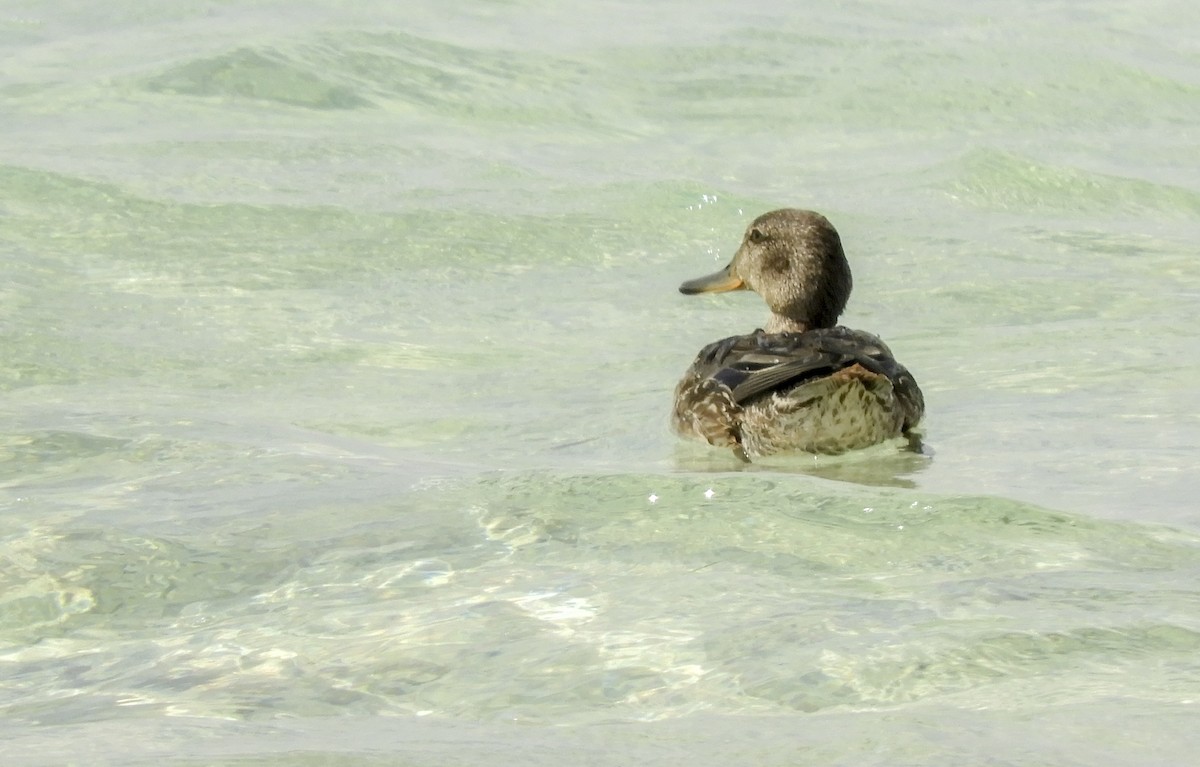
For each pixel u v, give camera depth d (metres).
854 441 12.01
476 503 10.45
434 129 22.28
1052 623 8.30
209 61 23.53
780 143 22.55
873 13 29.08
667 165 21.33
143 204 18.77
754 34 27.16
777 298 14.75
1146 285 17.23
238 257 17.47
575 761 6.80
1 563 9.41
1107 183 20.95
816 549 9.55
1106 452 11.84
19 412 12.76
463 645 8.22
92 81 23.11
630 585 9.02
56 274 16.69
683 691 7.61
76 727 7.32
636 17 28.02
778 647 8.06
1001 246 18.70
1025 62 26.11
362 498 10.62
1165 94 25.03
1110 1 30.50
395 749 6.95
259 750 6.93
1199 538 9.70
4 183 19.06
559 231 18.77
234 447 11.88
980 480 11.26
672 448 12.38
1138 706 7.25
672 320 16.30
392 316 16.05
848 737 7.00
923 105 24.17
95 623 8.66
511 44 25.80
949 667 7.76
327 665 8.02
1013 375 14.19
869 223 19.36
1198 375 13.99
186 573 9.29
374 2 27.59
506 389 14.01
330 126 22.11
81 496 10.69
